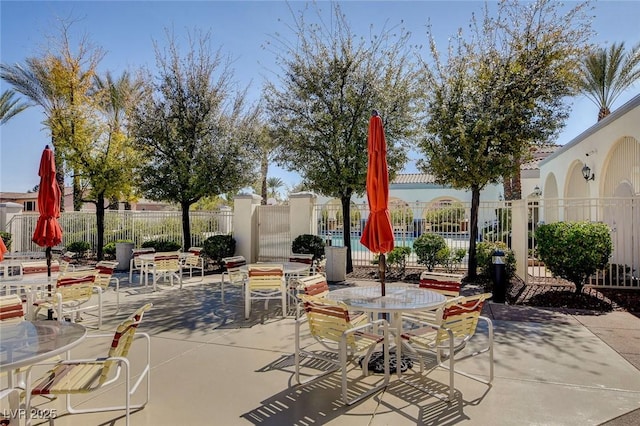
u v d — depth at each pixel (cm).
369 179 451
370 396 367
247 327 599
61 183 1598
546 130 871
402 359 456
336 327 371
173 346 511
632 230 849
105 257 1409
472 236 966
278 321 633
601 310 680
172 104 1223
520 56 871
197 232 1388
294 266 762
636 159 901
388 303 407
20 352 262
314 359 462
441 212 1156
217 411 340
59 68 1362
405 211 1180
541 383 392
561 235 755
